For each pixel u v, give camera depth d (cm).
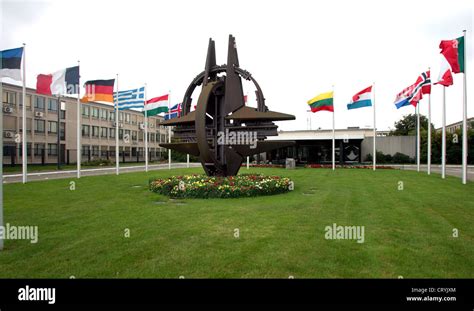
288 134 4419
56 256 544
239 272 473
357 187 1488
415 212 893
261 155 4425
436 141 4188
